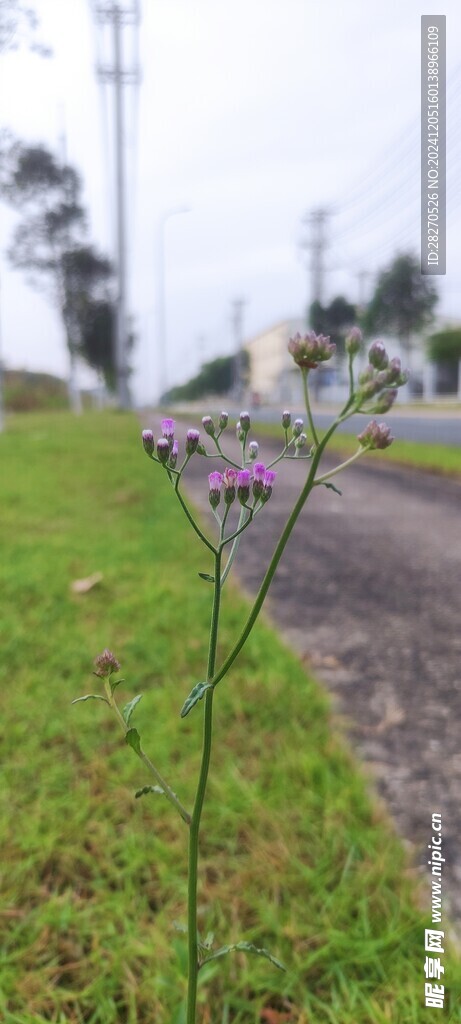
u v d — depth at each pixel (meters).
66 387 4.66
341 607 0.51
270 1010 0.19
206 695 0.12
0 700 0.34
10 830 0.25
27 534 0.67
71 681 0.36
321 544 0.73
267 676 0.36
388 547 0.71
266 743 0.31
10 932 0.22
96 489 0.94
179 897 0.23
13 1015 0.19
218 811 0.26
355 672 0.39
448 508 0.96
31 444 1.52
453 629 0.46
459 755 0.31
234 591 0.51
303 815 0.26
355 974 0.20
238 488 0.13
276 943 0.21
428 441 1.85
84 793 0.27
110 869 0.24
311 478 0.12
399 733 0.32
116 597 0.49
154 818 0.26
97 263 3.55
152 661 0.38
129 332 5.25
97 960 0.21
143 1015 0.19
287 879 0.23
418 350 5.45
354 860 0.24
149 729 0.32
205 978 0.19
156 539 0.66
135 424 2.24
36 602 0.47
